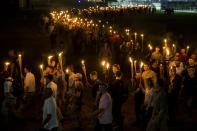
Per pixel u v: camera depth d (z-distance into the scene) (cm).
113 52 2497
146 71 1332
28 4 8325
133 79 1508
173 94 1344
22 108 1506
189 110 1523
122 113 1556
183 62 1727
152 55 1823
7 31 4503
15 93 1479
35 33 4284
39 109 1588
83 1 10012
